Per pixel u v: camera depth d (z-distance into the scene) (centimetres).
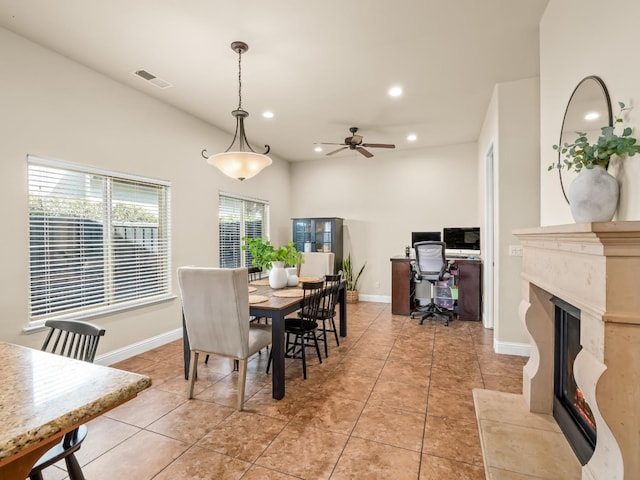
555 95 209
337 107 390
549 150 221
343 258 630
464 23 238
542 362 214
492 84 332
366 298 620
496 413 214
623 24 129
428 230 574
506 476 157
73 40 255
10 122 243
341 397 250
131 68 297
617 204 129
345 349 357
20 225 249
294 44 262
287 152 597
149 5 216
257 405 238
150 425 213
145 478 167
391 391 259
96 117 301
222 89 341
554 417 208
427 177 574
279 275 347
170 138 379
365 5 218
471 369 299
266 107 389
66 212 282
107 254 315
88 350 154
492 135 366
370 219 615
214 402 243
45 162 265
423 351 349
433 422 215
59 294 277
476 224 543
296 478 166
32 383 88
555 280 159
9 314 243
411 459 180
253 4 216
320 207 653
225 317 231
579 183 132
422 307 552
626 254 106
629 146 115
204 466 175
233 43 259
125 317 327
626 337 107
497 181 333
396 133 490
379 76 315
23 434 65
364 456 182
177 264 388
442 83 330
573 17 180
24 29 241
